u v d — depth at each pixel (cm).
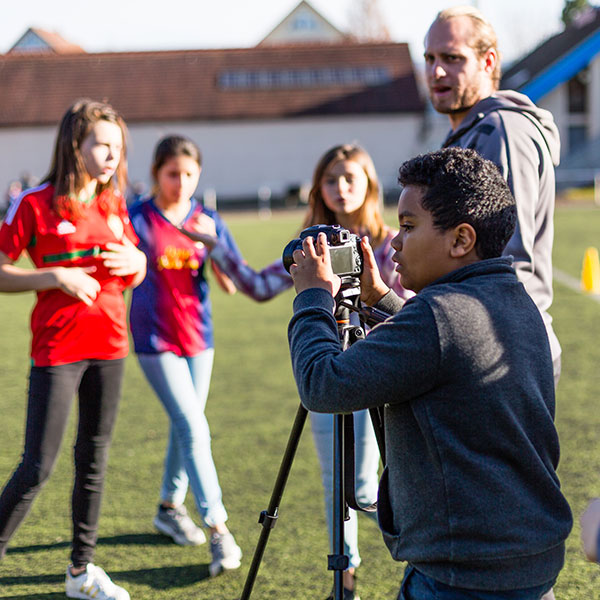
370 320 216
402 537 182
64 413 293
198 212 365
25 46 5272
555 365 272
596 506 145
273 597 312
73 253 294
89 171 293
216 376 677
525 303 186
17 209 292
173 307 345
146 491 425
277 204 3397
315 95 3609
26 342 835
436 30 305
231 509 400
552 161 288
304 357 183
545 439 181
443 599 175
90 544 310
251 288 343
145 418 557
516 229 264
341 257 207
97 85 3628
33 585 323
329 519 301
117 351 304
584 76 3281
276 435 515
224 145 3588
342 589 206
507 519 171
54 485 437
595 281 1026
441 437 173
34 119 3538
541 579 175
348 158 318
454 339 171
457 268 185
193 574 334
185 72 3678
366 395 173
